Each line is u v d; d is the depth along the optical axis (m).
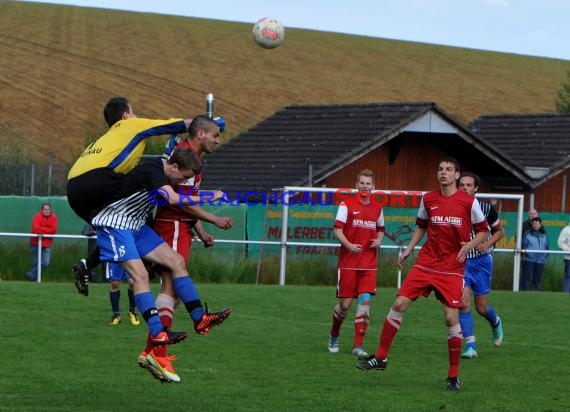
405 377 13.16
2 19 84.62
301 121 41.97
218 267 29.16
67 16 89.38
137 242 11.04
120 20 90.88
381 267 29.34
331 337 15.24
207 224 30.67
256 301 22.56
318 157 38.44
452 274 12.44
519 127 46.56
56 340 15.53
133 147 10.69
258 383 12.45
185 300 11.01
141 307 10.53
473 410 11.04
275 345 15.80
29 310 19.31
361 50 91.81
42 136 57.19
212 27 93.00
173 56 78.69
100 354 14.30
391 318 12.39
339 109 42.00
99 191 10.54
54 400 11.02
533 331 18.70
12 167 36.16
